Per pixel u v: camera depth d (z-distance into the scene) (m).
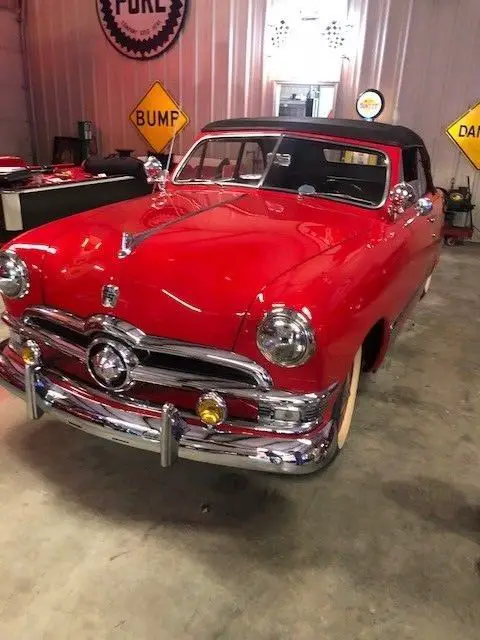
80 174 5.83
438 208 3.89
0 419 2.75
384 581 1.91
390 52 7.06
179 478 2.39
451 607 1.82
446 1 6.75
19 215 4.66
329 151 3.17
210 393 1.91
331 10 7.05
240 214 2.56
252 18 7.46
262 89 7.74
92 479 2.36
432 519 2.21
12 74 8.95
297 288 1.84
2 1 8.48
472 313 4.70
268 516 2.19
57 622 1.70
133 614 1.74
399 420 2.94
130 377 1.99
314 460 1.94
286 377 1.84
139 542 2.03
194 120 8.26
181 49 8.00
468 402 3.17
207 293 1.87
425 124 7.32
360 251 2.28
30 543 2.00
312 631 1.71
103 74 8.62
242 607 1.78
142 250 2.05
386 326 2.57
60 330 2.21
